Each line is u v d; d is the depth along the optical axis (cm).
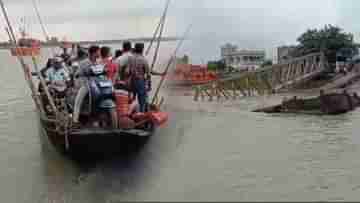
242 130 1497
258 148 1194
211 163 920
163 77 1272
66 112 1020
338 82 3300
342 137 1383
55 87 1265
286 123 1705
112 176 820
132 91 1078
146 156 927
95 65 1020
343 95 2078
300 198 649
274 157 1095
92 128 987
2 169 1052
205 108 2094
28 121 1633
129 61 1083
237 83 2983
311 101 2066
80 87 1016
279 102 2530
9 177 995
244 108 2180
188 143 1125
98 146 954
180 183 589
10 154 1187
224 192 531
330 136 1403
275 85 3189
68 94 1136
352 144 1273
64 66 1303
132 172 810
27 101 2097
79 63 1076
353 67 3588
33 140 1342
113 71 1089
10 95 2289
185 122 1494
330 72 3547
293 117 1898
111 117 998
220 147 1149
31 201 853
